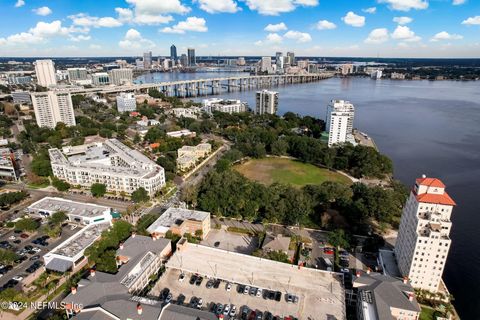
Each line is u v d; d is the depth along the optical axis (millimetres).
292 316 161250
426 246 180125
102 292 163875
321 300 170250
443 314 178000
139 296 177000
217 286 183000
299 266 193125
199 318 147625
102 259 195125
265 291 178875
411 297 163875
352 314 175875
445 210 181000
